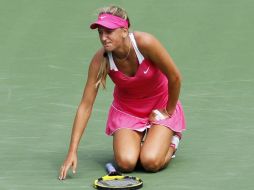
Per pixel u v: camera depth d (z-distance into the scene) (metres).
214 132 24.33
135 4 37.62
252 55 32.59
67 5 37.56
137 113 21.80
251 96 28.12
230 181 20.09
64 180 20.33
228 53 32.88
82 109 20.98
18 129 24.88
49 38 34.50
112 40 20.12
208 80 30.12
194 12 36.75
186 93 28.58
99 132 24.64
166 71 20.78
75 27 35.56
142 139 21.80
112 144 23.55
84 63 32.09
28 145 23.34
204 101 27.61
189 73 30.88
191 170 21.03
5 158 22.14
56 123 25.50
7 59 32.47
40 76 30.66
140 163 21.41
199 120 25.58
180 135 21.98
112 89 29.19
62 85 29.66
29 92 28.88
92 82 20.95
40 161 21.92
